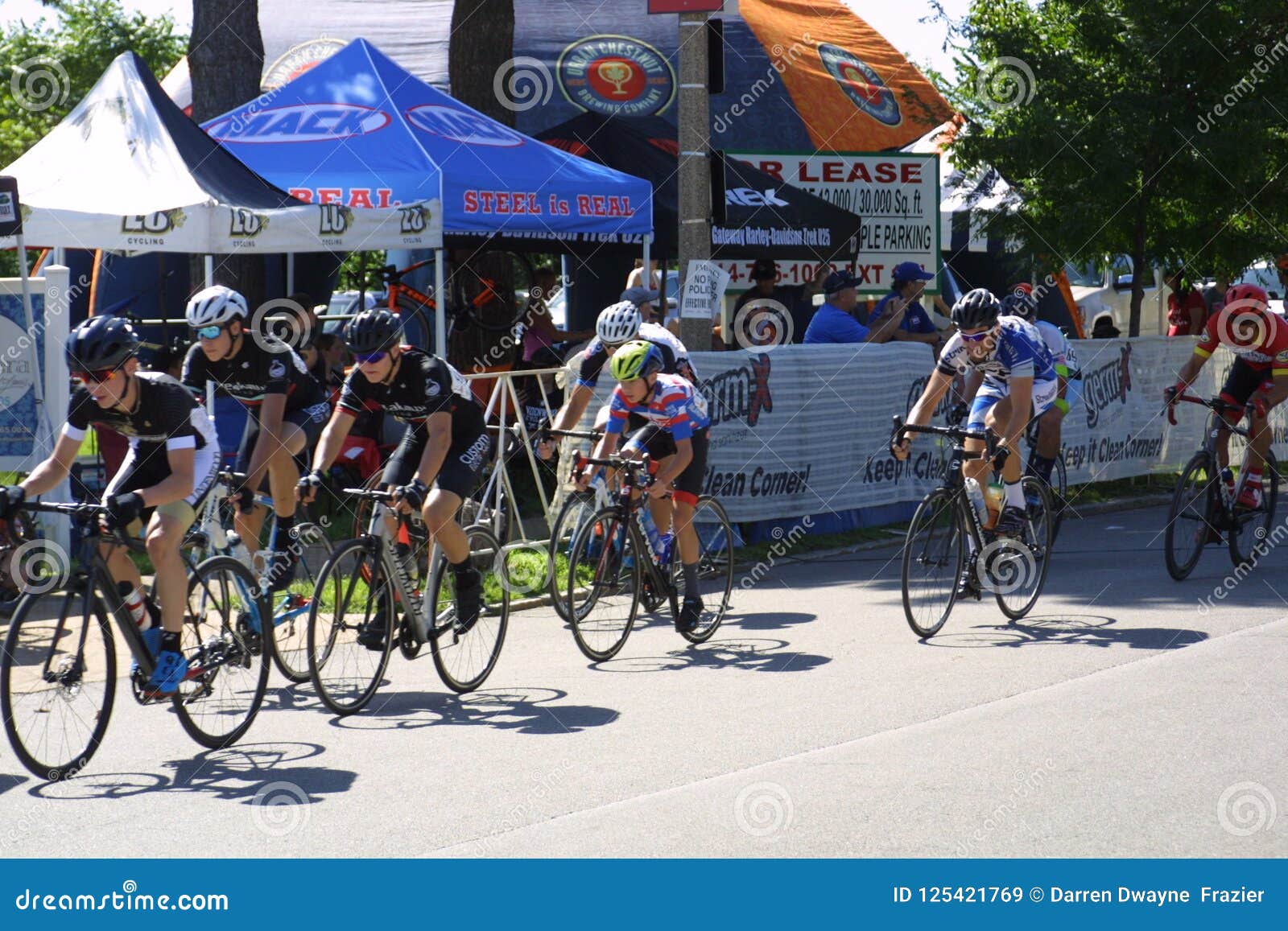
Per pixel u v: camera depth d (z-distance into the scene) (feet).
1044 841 13.37
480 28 42.47
